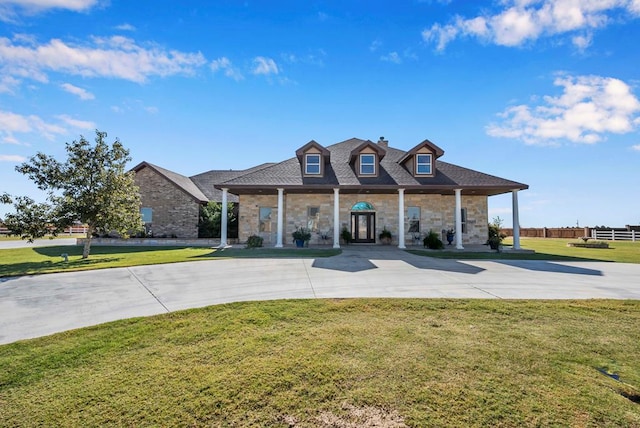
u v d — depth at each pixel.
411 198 19.92
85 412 3.04
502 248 16.98
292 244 19.38
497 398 3.17
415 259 12.73
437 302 6.40
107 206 13.77
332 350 4.26
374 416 2.91
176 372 3.75
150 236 21.58
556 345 4.43
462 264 11.52
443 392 3.27
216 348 4.39
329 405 3.08
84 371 3.83
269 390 3.34
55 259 13.11
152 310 6.12
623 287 7.91
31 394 3.36
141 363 4.00
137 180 22.05
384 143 23.27
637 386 3.38
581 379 3.53
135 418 2.93
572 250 18.48
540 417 2.88
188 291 7.51
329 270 10.16
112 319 5.63
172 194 21.84
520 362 3.93
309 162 18.47
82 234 34.25
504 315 5.68
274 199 20.31
